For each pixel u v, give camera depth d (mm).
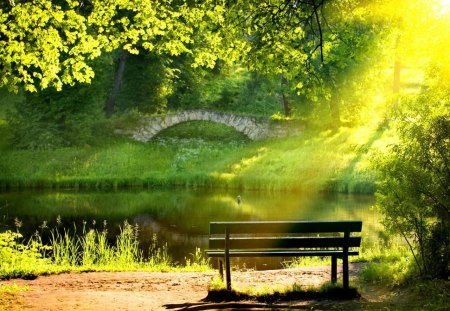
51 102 38844
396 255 11305
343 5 13711
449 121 8617
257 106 53250
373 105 43125
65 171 35812
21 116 39844
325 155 34688
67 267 12016
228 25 12141
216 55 13969
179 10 13414
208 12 12602
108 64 41844
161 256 15523
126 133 41438
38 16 11797
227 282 8422
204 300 8297
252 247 8453
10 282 10289
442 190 8547
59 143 38844
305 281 9875
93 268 11984
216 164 37156
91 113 40812
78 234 19125
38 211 24609
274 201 27391
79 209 25328
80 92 38844
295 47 11906
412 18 12305
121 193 31172
